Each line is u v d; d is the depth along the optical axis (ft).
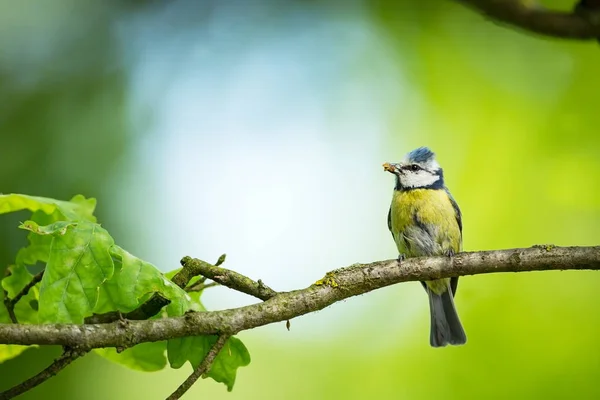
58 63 42.37
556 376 35.86
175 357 19.51
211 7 46.01
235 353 19.58
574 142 40.14
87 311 16.42
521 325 37.11
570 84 41.45
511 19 28.76
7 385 35.60
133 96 42.93
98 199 39.55
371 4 45.57
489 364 36.63
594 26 28.09
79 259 16.62
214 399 38.63
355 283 19.76
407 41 44.86
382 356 38.32
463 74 43.45
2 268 36.22
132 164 41.32
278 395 38.50
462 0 29.68
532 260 20.45
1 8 42.16
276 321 18.65
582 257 20.26
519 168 40.68
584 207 38.91
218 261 19.83
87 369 37.24
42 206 20.26
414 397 36.94
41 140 40.19
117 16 44.47
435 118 43.39
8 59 41.70
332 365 38.52
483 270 20.72
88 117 41.70
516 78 42.60
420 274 20.40
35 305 20.54
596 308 36.88
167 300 18.85
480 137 42.04
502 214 40.09
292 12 46.26
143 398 37.96
